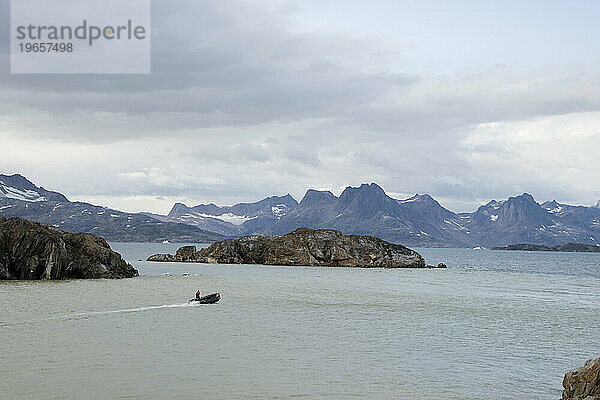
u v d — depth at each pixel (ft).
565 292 326.24
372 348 145.59
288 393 105.09
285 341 151.23
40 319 173.99
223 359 128.88
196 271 437.58
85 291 255.29
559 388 113.70
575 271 643.45
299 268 505.25
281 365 124.88
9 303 207.10
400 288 323.98
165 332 158.61
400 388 110.52
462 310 227.40
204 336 154.71
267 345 145.28
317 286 319.06
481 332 174.81
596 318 213.87
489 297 284.82
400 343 153.28
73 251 333.62
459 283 378.12
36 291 249.96
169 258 609.83
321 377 116.16
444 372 123.34
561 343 160.76
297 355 134.92
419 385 112.88
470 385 114.01
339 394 105.40
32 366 117.50
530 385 115.24
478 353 143.64
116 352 131.85
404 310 222.07
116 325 167.53
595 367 96.73
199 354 132.77
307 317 195.21
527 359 138.51
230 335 157.28
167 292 261.65
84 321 172.65
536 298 286.25
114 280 325.01
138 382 108.88
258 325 175.42
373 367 125.80
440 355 139.95
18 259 312.71
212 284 313.73
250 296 257.14
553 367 130.93
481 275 485.15
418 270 537.24
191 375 114.73
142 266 503.20
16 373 112.16
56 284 286.87
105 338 147.54
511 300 272.92
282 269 483.10
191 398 100.78
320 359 131.54
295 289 296.92
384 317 200.75
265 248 575.79
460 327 183.01
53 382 107.14
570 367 131.23
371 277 412.77
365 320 192.13
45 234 324.60
